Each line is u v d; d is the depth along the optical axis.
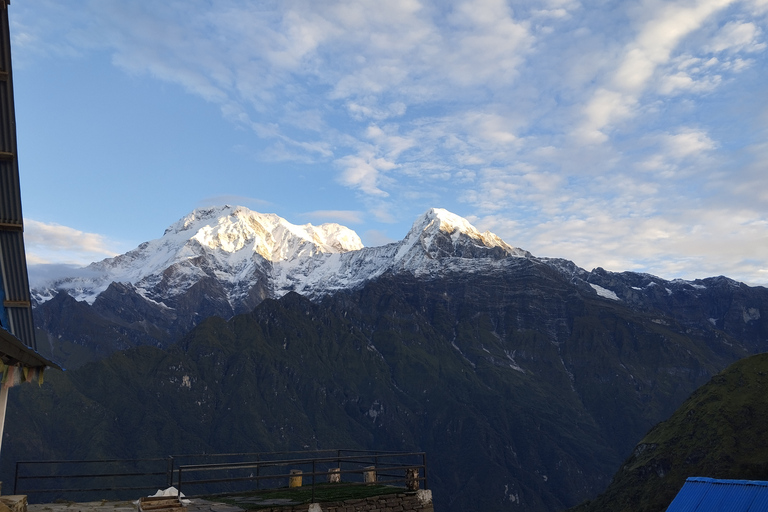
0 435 21.59
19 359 20.58
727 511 31.66
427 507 27.95
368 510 26.19
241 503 24.50
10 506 18.69
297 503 24.50
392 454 27.91
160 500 21.34
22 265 23.50
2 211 23.14
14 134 22.91
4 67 22.33
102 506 24.41
